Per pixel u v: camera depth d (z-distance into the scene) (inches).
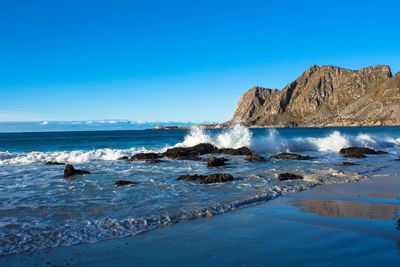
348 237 315.9
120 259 269.4
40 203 447.2
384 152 1222.3
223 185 571.5
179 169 790.5
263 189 534.9
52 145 2030.0
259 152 1237.7
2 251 284.7
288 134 4306.1
